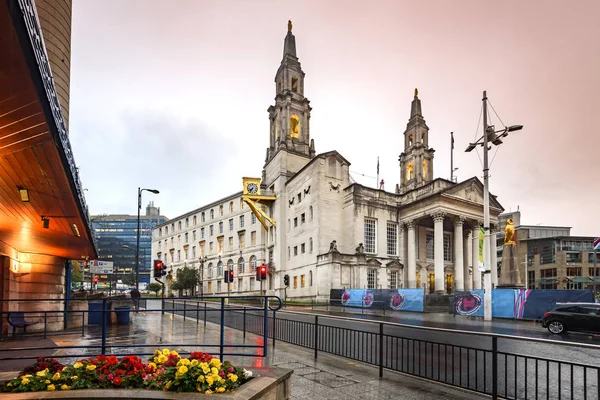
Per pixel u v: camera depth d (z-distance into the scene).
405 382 7.16
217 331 15.04
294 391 6.55
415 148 65.56
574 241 82.12
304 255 48.09
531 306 22.72
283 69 61.03
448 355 10.87
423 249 51.38
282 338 12.56
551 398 6.72
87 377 4.92
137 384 4.82
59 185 7.53
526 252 86.62
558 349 12.18
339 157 48.50
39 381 4.72
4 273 13.44
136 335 13.74
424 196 47.25
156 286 78.50
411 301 30.05
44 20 17.27
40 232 11.95
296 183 52.47
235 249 67.12
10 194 7.95
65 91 19.00
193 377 4.72
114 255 151.88
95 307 18.39
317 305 38.34
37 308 15.88
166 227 92.00
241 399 4.41
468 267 52.88
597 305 16.31
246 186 56.81
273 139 63.00
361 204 46.66
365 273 42.97
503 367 9.37
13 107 4.56
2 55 3.59
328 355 9.77
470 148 25.47
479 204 49.28
